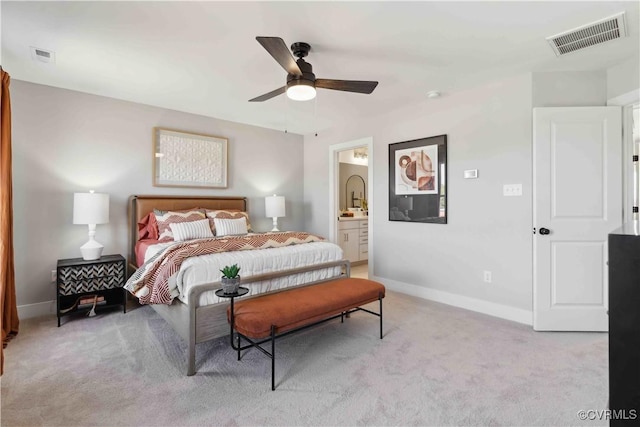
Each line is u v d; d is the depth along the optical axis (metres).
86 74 2.89
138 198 3.60
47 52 2.48
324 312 2.17
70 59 2.59
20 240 3.03
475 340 2.54
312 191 5.24
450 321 2.97
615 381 1.02
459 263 3.40
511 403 1.73
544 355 2.28
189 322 2.03
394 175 4.00
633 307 0.99
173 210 3.83
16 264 3.01
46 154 3.16
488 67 2.75
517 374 2.02
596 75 2.79
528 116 2.88
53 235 3.20
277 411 1.67
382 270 4.20
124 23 2.08
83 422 1.57
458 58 2.57
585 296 2.73
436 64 2.69
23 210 3.04
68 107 3.27
